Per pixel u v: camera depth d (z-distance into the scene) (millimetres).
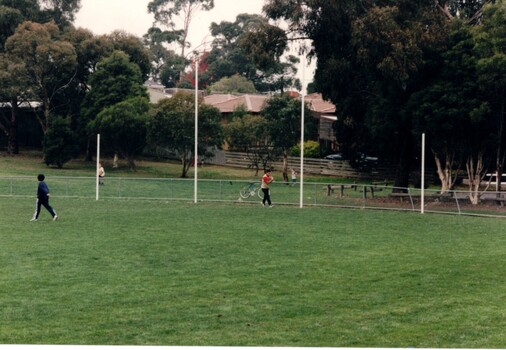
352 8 48000
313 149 77812
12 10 79812
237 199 44250
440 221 34594
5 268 21234
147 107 70375
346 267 21922
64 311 16344
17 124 83125
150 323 15414
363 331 14930
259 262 22656
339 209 39656
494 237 29062
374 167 70438
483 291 18781
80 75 80812
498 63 40812
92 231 29422
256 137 68375
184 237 27953
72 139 73188
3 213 35719
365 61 46625
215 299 17625
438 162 47062
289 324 15430
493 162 55844
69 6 88938
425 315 16250
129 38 83000
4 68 74188
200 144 65375
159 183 52938
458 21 46344
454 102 43750
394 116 48250
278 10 50594
